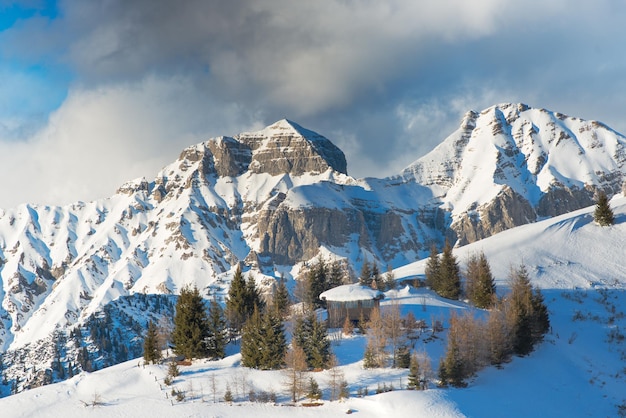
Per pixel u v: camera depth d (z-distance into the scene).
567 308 153.75
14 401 117.06
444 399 101.44
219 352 127.12
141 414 109.06
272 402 108.06
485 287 150.62
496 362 118.00
